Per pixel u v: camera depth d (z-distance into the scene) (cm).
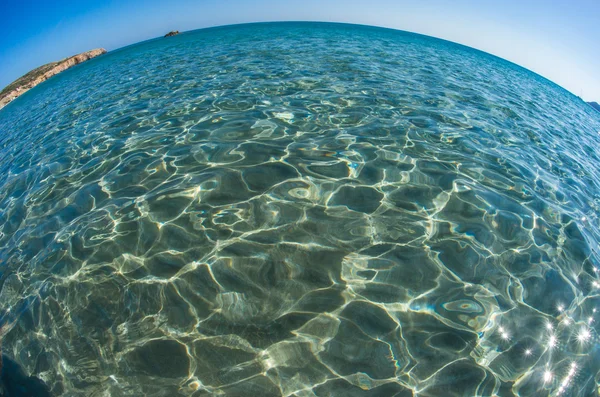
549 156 568
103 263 307
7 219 430
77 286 290
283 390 211
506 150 536
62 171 502
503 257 307
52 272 310
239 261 295
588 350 243
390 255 300
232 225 333
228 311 257
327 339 236
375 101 700
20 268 330
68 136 660
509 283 282
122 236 333
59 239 349
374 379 214
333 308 256
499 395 209
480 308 259
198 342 239
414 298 264
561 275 299
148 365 229
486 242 321
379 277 280
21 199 464
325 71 956
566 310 268
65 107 941
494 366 224
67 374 232
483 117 694
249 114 611
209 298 267
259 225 332
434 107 704
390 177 407
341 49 1402
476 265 295
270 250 304
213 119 600
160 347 238
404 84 874
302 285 273
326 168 421
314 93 736
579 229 370
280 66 1026
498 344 237
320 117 593
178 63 1274
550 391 215
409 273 284
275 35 1978
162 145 515
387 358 225
